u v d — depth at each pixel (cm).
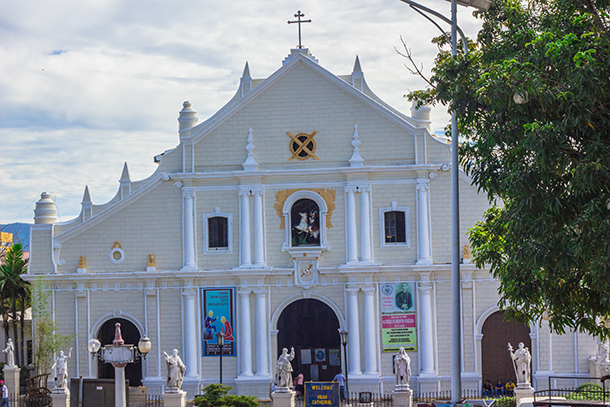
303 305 4984
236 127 5028
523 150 2661
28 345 6800
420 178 4922
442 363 4872
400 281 4903
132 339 5066
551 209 2538
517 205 2658
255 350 4925
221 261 4991
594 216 2416
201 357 4944
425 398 4728
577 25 2681
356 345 4859
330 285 4941
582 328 2916
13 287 6206
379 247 4934
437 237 4931
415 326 4881
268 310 4956
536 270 2633
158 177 5034
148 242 5041
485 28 3216
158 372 4953
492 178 2912
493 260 3222
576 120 2433
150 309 4994
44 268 5059
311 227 4984
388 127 4962
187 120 5259
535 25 3089
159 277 4969
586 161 2444
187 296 4956
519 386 4100
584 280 2698
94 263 5056
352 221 4925
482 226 3388
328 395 3859
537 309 3155
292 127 5000
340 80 4966
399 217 4956
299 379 4872
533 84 2458
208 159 5034
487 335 4909
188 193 5012
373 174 4953
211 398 3741
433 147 4938
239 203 4997
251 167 4969
